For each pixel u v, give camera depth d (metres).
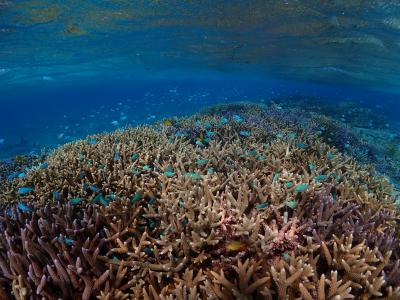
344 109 25.17
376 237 3.42
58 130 32.03
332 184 4.49
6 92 51.59
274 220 3.68
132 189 4.68
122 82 64.56
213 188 4.14
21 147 24.22
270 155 6.09
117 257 3.45
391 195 5.55
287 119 11.08
